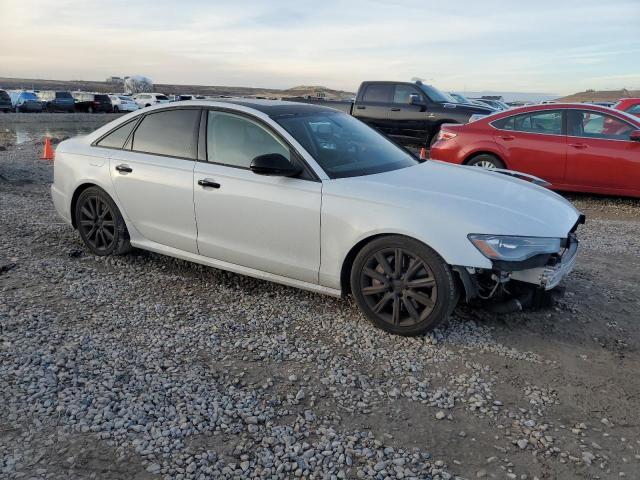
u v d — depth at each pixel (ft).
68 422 9.48
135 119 17.03
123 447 8.93
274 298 15.07
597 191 28.66
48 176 34.47
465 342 12.70
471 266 11.87
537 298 12.88
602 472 8.61
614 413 10.18
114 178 16.92
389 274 12.74
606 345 12.80
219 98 16.76
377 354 12.10
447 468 8.64
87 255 18.30
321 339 12.75
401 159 15.87
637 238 22.56
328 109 16.96
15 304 14.23
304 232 13.57
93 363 11.38
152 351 12.02
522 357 12.12
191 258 15.98
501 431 9.57
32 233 20.70
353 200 12.92
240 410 9.98
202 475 8.36
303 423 9.66
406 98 45.55
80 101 146.72
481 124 30.96
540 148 29.12
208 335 12.85
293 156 13.88
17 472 8.29
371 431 9.50
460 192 13.16
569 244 13.82
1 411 9.71
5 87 478.18
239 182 14.42
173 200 15.70
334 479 8.35
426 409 10.16
